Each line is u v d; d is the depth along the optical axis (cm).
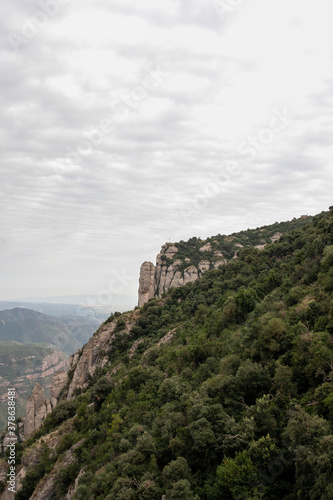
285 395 4462
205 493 3859
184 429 4766
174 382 6456
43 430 10025
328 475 2958
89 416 8494
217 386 5122
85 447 7250
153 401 6806
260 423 4153
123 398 8081
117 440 6200
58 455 7938
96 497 5203
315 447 3269
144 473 4569
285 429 3781
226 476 3622
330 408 3603
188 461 4456
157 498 4147
